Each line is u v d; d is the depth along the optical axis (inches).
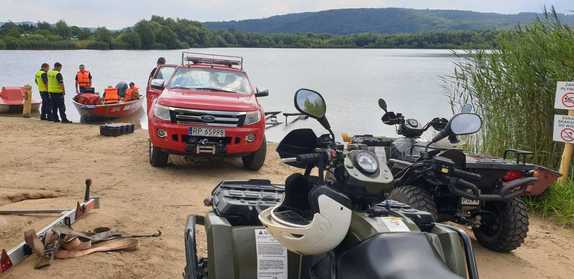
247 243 143.0
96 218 261.6
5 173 367.2
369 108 882.8
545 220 327.6
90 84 812.0
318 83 1371.8
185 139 376.2
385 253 111.8
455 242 141.2
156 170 394.3
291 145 137.1
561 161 354.6
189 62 474.0
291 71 1871.3
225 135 377.7
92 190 327.0
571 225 317.1
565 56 375.2
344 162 124.1
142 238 242.7
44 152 451.5
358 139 282.8
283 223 122.7
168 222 270.5
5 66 1852.9
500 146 399.9
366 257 113.3
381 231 116.6
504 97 401.4
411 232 117.0
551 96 377.4
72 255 213.0
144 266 212.7
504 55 408.2
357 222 121.6
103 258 214.5
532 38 399.2
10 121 671.1
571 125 340.8
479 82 414.6
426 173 208.2
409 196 229.0
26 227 245.6
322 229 116.6
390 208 140.7
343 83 1369.3
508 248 260.5
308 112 132.5
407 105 925.8
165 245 236.8
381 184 122.3
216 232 143.1
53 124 657.6
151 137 382.3
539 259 261.4
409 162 231.3
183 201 311.4
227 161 444.5
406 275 104.4
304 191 137.9
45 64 703.1
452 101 458.0
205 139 377.7
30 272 198.1
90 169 388.5
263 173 405.7
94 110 716.0
